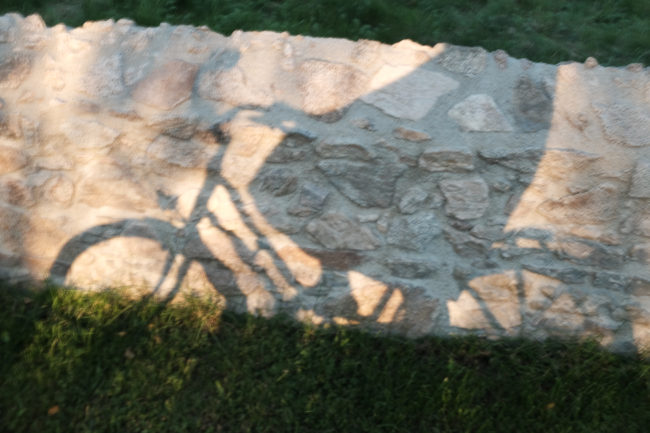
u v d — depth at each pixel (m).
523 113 3.00
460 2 4.27
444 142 3.00
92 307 3.24
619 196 3.01
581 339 3.25
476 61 3.04
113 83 3.10
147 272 3.34
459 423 2.95
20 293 3.37
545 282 3.19
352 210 3.15
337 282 3.27
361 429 2.92
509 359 3.19
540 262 3.16
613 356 3.20
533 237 3.12
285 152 3.07
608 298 3.18
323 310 3.31
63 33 3.16
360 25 3.98
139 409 2.90
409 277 3.23
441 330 3.30
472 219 3.11
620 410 3.03
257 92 3.05
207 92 3.06
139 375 3.00
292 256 3.24
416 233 3.16
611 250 3.10
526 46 3.87
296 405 2.96
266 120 3.04
